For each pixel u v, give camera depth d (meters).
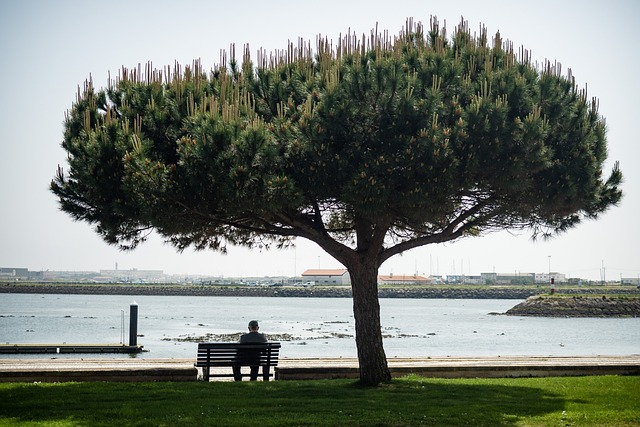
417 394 17.42
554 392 17.98
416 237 20.41
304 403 16.08
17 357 38.34
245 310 132.38
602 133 19.16
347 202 16.52
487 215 19.30
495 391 18.11
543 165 16.92
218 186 15.89
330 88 16.48
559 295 130.62
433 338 65.00
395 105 16.55
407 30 19.20
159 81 18.45
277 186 15.66
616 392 17.98
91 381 19.45
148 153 16.36
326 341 59.16
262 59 18.98
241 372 22.23
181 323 85.31
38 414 14.59
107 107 17.27
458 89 17.38
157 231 19.09
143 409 15.18
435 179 15.99
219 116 16.08
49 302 163.12
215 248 21.83
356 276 19.41
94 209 18.67
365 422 14.02
